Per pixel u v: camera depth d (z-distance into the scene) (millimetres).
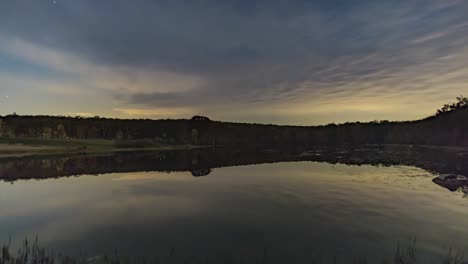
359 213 28531
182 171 64938
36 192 41594
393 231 23281
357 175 53625
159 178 54312
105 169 69750
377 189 40219
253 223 25734
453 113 163000
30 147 131750
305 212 29141
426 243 20688
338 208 30484
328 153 113750
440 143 152250
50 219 27547
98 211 30281
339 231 23438
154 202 34281
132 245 20766
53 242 21484
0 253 19031
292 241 21359
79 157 105000
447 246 20094
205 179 52375
